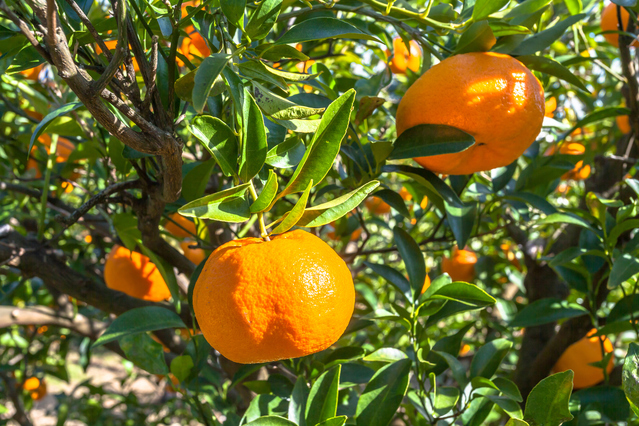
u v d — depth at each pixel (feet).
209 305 1.34
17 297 3.76
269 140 1.60
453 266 3.10
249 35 1.48
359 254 2.47
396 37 2.87
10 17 1.22
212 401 2.28
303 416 1.62
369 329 3.47
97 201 1.64
